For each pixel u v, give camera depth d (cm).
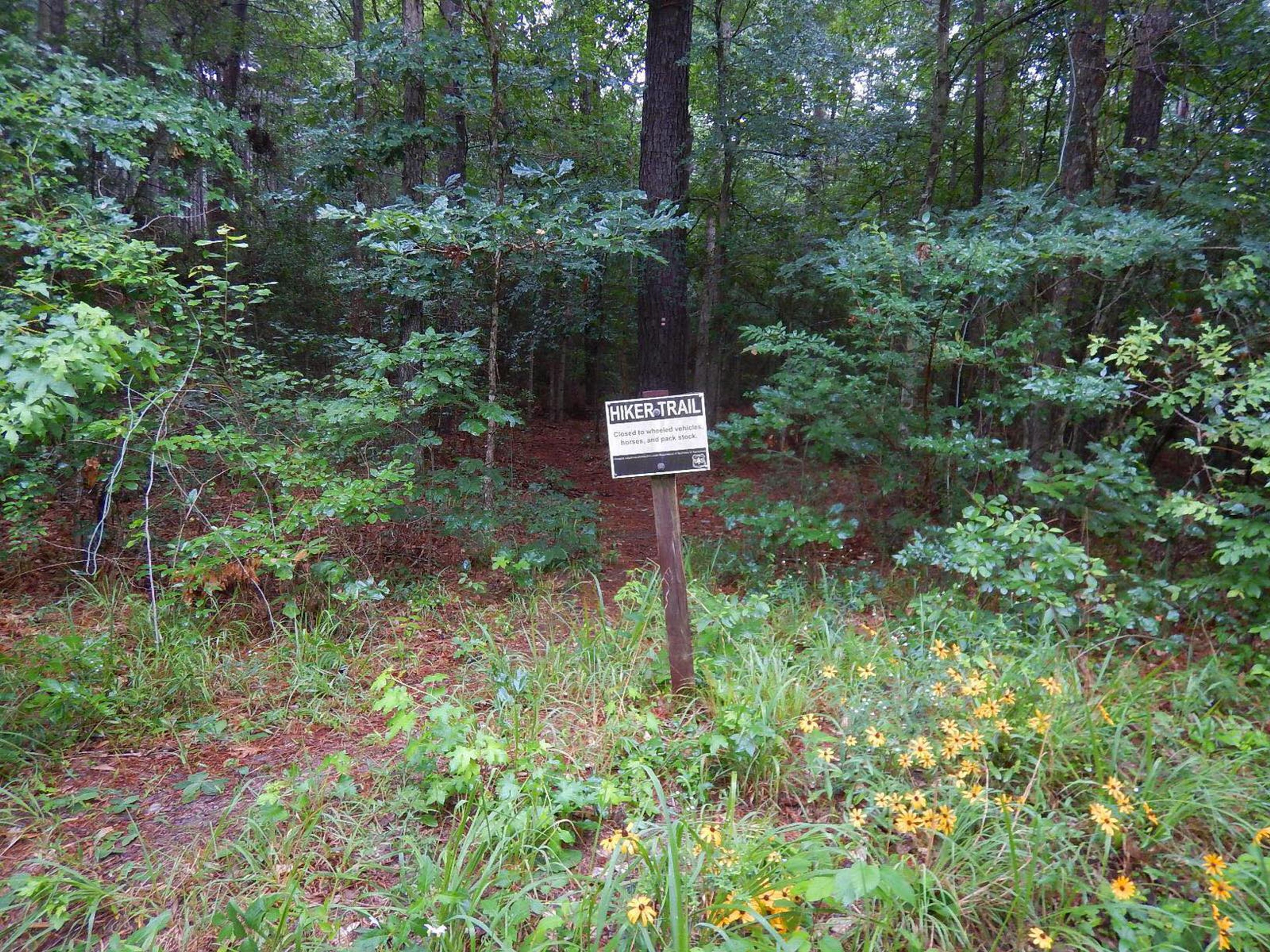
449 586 543
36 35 690
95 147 555
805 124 1072
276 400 559
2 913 232
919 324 503
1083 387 433
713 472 996
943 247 491
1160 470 603
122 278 455
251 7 1245
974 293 502
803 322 1223
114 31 792
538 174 550
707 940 209
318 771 307
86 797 297
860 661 371
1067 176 688
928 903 215
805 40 1017
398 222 507
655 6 852
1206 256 524
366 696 387
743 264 1262
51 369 304
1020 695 319
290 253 1080
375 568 540
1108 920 220
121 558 530
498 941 201
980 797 249
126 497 572
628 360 1761
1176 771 277
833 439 530
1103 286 542
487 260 602
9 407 319
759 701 325
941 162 1067
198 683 382
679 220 549
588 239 532
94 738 344
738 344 1449
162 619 446
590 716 351
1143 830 252
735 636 404
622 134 1223
